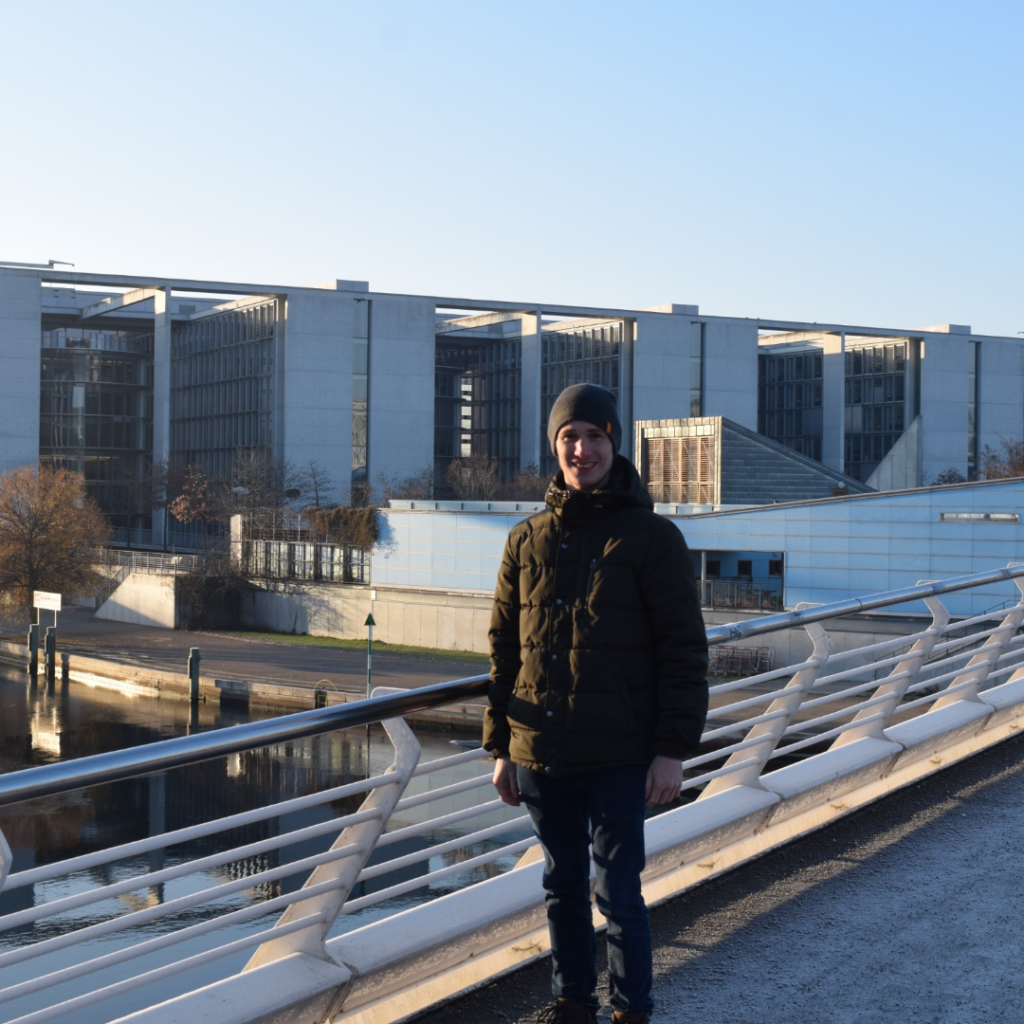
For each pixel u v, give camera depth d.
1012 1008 3.72
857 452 127.31
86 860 2.85
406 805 3.59
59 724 47.59
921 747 6.42
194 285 106.12
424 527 60.78
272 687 50.22
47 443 123.38
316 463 108.06
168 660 58.16
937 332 123.12
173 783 38.47
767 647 46.53
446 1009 3.70
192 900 3.11
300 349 107.69
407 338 112.06
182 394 123.38
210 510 100.50
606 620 3.15
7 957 2.76
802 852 5.20
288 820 33.62
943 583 6.39
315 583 66.88
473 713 43.41
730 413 118.31
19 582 68.12
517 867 4.35
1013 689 7.34
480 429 131.75
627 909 3.26
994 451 120.31
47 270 103.56
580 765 3.17
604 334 118.25
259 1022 3.29
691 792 28.83
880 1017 3.66
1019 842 5.33
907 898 4.66
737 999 3.78
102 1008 18.95
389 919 3.82
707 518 48.91
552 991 3.70
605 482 3.25
